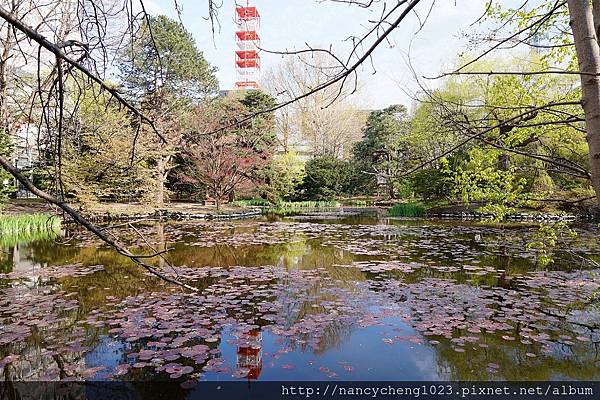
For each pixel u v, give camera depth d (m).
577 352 2.97
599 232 9.64
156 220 14.83
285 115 26.94
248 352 3.02
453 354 2.97
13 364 2.86
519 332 3.36
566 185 12.27
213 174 16.72
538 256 6.89
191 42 18.89
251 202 23.62
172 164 17.95
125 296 4.54
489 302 4.19
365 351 3.03
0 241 9.07
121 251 1.20
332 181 25.89
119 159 9.27
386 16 1.33
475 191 4.30
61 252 7.70
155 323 3.61
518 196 3.89
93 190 9.20
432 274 5.61
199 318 3.75
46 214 11.16
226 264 6.50
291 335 3.34
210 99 20.17
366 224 13.38
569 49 3.49
